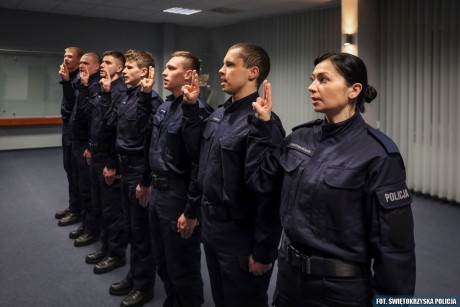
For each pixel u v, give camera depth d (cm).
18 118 706
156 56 826
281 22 689
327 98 107
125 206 228
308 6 593
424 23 446
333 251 103
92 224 307
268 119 129
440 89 434
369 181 101
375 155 101
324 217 105
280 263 119
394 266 97
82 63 294
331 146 110
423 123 458
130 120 219
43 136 745
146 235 219
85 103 294
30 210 389
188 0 578
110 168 253
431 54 443
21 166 597
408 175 477
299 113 662
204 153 159
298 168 114
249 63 145
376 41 505
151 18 751
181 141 179
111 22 767
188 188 182
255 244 141
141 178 216
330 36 596
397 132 488
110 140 261
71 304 221
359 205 103
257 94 152
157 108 209
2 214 375
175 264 187
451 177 429
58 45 721
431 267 271
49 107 735
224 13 679
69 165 348
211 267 161
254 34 754
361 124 111
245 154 142
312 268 106
